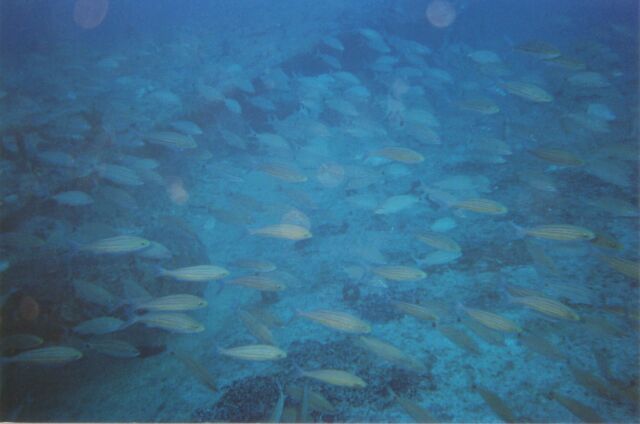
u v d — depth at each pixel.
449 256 4.92
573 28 22.03
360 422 3.57
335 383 3.45
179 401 4.35
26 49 18.23
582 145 8.49
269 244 7.74
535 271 5.20
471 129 11.19
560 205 6.52
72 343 4.87
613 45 15.58
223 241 8.09
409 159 6.27
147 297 4.77
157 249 5.44
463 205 4.87
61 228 6.83
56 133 8.66
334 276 6.32
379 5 19.44
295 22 18.45
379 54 15.93
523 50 6.67
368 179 6.99
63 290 4.95
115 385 4.83
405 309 4.07
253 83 12.33
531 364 3.93
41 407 4.56
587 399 3.47
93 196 7.62
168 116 9.62
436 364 4.12
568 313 3.55
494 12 23.47
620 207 5.10
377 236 7.20
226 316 5.93
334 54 15.19
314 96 10.27
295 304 5.77
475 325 4.01
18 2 19.55
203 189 9.72
